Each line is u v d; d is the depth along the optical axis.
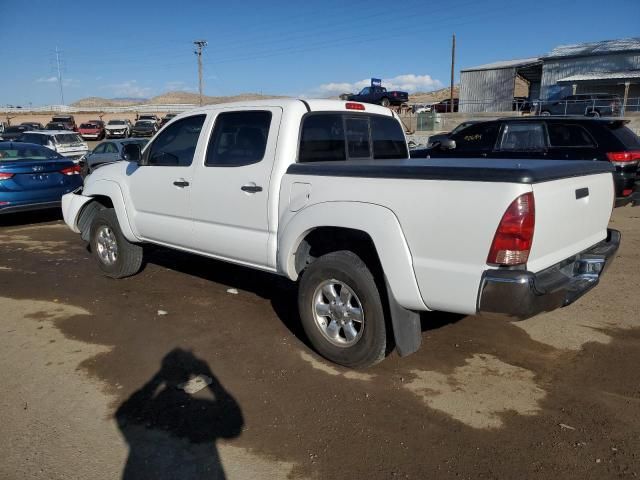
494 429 3.28
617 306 5.25
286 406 3.55
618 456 3.01
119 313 5.29
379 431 3.27
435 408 3.51
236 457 3.04
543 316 5.04
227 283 6.21
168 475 2.90
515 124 8.91
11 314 5.30
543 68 34.44
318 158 4.57
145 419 3.42
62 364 4.19
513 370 4.02
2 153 10.12
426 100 82.44
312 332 4.18
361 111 5.09
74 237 9.09
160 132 5.51
